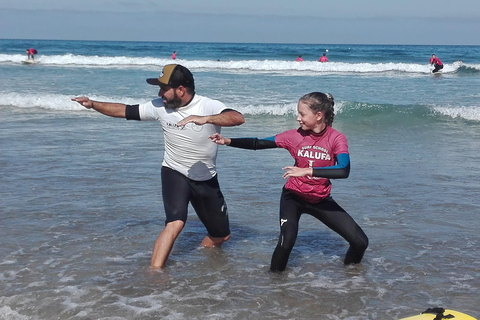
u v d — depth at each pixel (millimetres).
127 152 9219
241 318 3746
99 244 5129
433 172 8125
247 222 5930
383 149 9891
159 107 4648
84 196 6676
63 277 4379
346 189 7188
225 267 4695
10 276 4375
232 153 9336
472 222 5910
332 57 43062
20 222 5684
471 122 13078
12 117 12906
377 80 23281
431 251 5094
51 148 9422
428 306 3979
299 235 5672
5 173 7676
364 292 4215
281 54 45250
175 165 4750
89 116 13266
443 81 23281
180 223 4660
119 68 27375
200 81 21266
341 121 13141
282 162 8672
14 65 28844
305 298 4090
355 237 4562
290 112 14062
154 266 4617
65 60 30578
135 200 6559
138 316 3738
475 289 4277
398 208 6391
